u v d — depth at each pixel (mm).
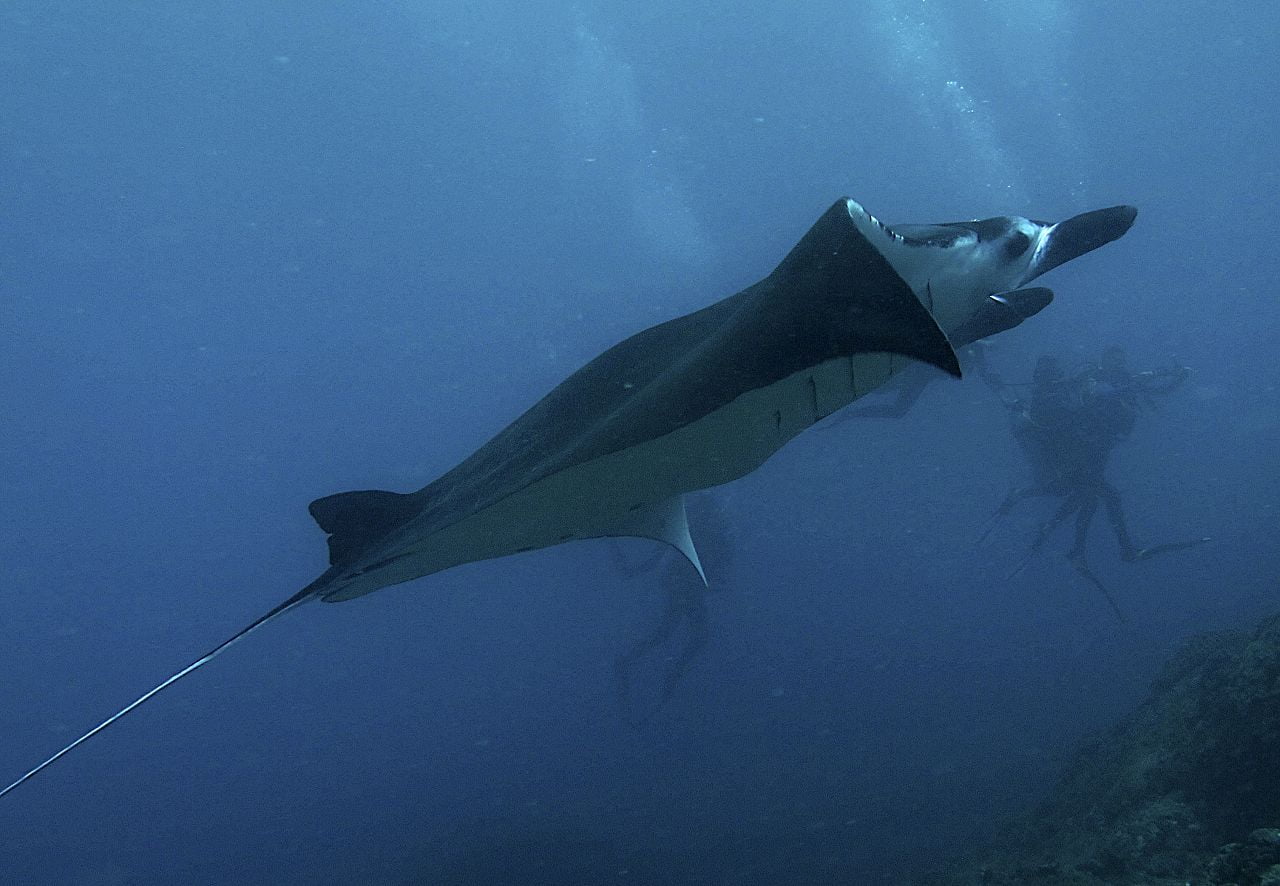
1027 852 4711
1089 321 46594
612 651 30891
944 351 1453
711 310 2404
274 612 1977
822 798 9078
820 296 1734
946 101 40812
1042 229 2500
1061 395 8289
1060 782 5695
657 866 8047
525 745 18375
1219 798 3707
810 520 34594
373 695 39406
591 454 1869
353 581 2379
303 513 61156
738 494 30406
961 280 2209
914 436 30125
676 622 10062
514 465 2150
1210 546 16266
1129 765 4648
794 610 24797
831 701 14250
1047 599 17438
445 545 2068
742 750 12422
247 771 25141
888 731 11312
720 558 9570
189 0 36719
